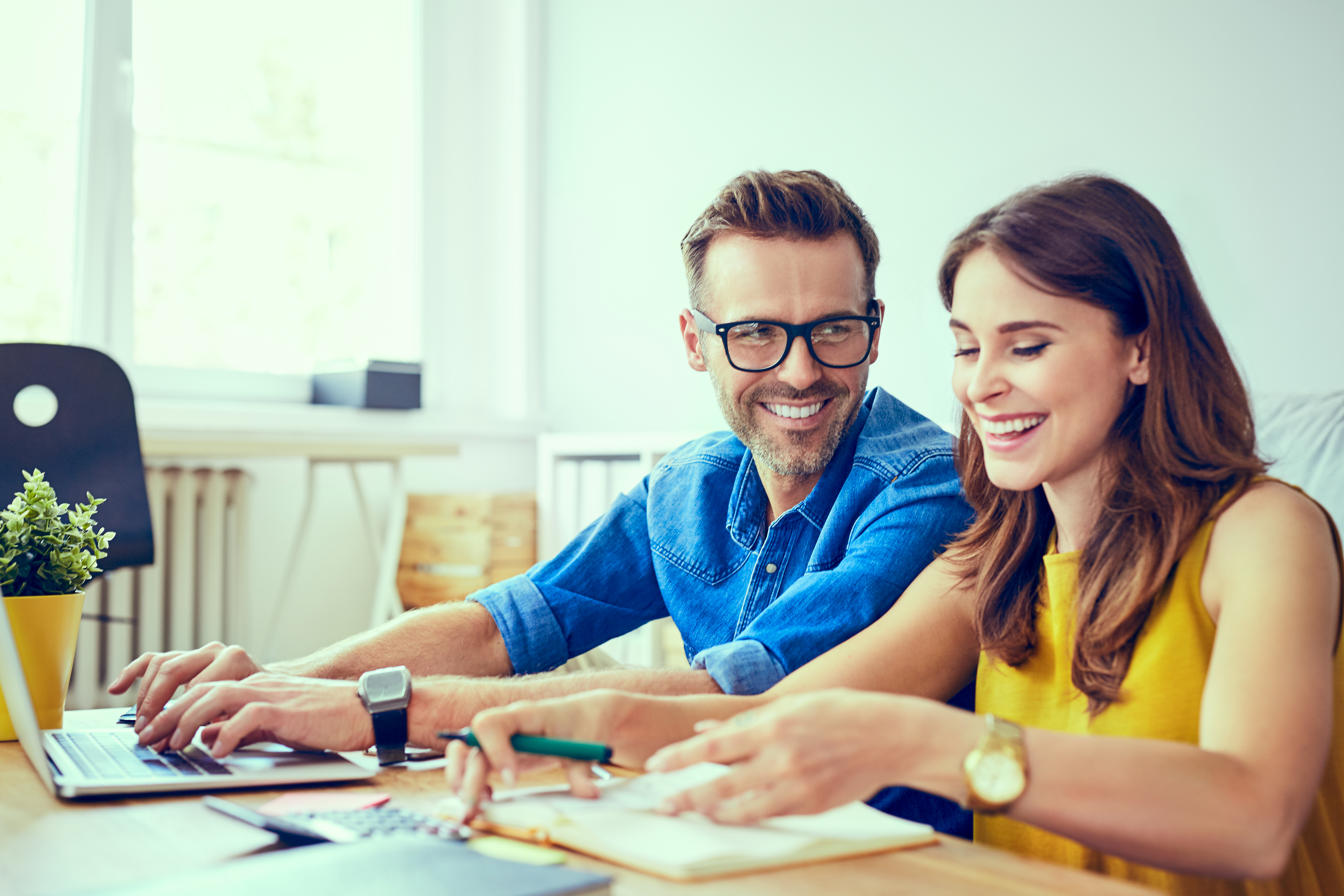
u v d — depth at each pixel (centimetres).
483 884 48
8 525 93
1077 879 56
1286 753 64
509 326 366
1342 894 82
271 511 317
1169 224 85
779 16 302
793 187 112
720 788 61
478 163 366
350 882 48
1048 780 60
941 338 263
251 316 325
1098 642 82
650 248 331
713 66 317
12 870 56
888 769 61
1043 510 92
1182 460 82
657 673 93
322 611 325
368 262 349
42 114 288
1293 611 71
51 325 290
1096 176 84
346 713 82
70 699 279
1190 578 81
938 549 103
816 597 100
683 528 124
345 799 71
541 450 320
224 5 317
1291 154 208
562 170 359
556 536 316
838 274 111
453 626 115
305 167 335
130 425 182
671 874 55
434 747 82
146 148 304
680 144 325
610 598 125
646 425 332
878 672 92
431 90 355
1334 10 202
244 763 78
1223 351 83
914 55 271
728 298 113
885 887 54
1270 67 211
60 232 291
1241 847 60
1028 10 249
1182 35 223
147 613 289
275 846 60
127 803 70
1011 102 253
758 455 117
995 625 91
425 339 354
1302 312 206
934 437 117
